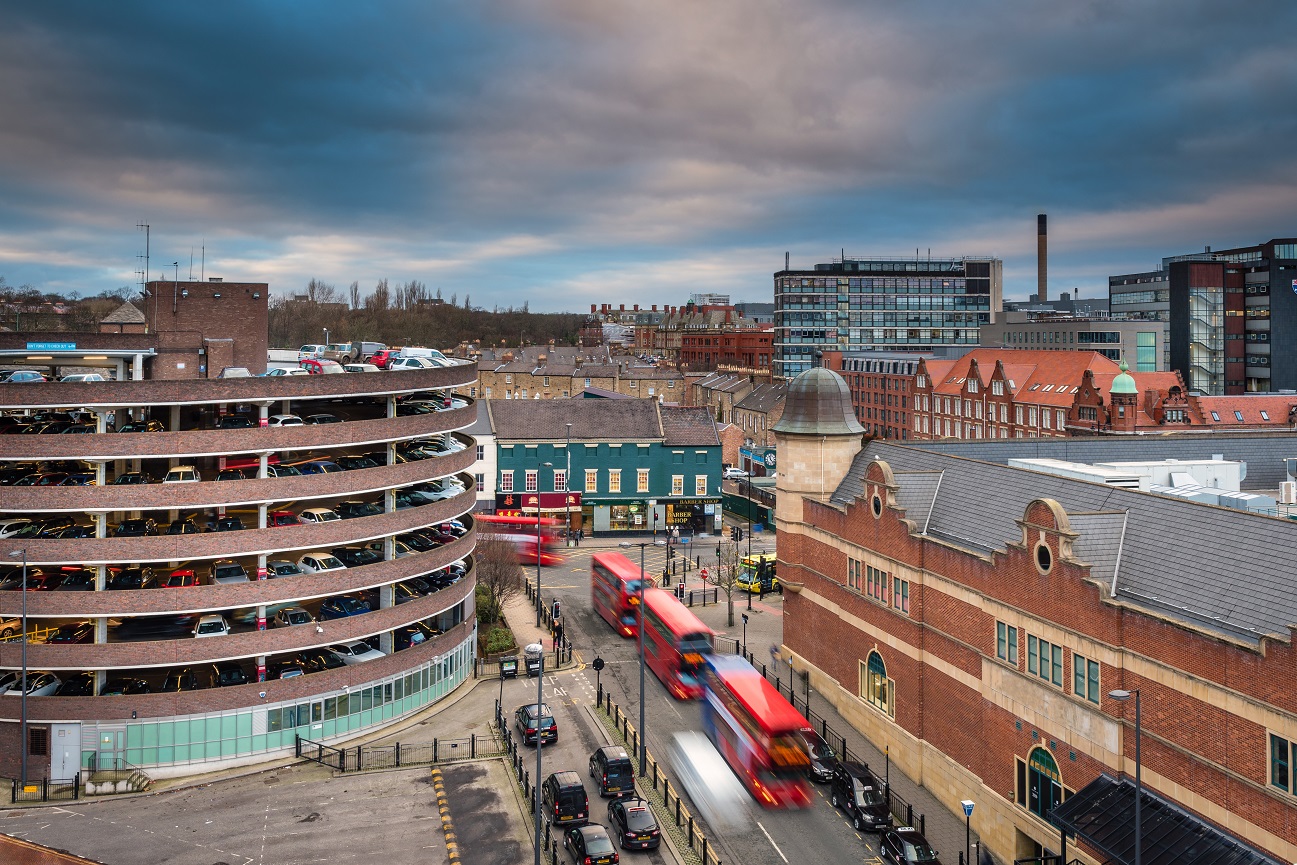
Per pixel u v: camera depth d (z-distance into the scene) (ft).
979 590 145.79
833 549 192.13
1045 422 419.33
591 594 270.05
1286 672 97.71
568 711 185.88
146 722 159.02
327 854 133.80
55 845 136.05
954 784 150.92
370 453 205.05
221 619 168.76
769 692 162.20
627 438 347.97
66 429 185.16
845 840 137.49
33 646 157.38
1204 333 578.25
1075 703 124.98
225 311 203.41
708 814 145.38
